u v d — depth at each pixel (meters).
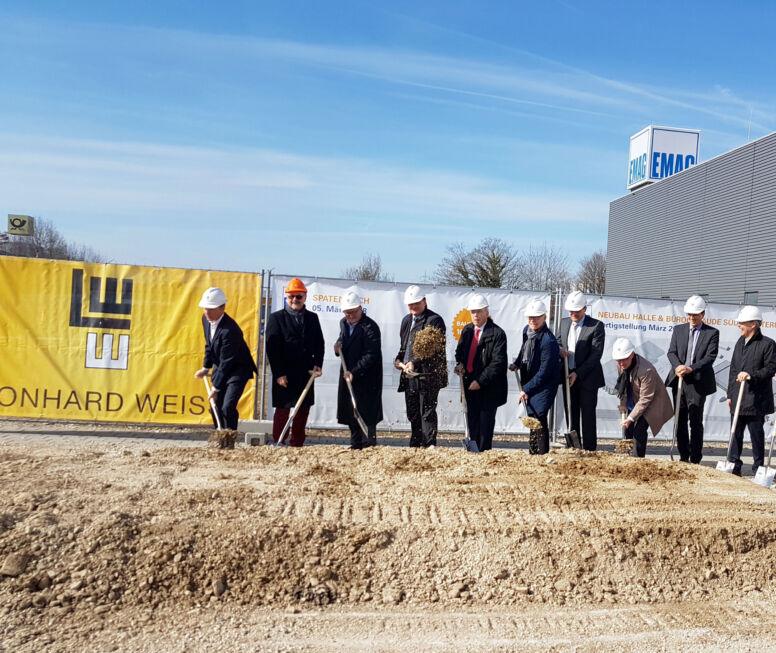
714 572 4.63
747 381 8.26
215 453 6.03
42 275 9.21
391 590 4.23
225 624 3.83
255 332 9.58
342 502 4.90
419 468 5.80
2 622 3.67
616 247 37.16
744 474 9.20
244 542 4.31
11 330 9.19
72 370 9.30
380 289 9.86
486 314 7.54
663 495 5.38
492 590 4.30
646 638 3.91
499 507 4.96
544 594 4.32
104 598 3.93
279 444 7.34
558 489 5.38
